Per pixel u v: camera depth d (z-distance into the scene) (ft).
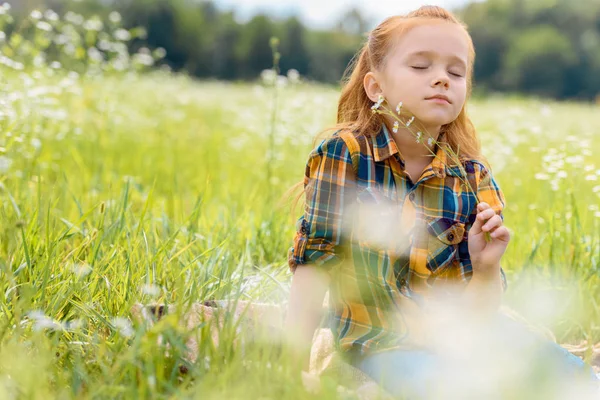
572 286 10.30
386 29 7.36
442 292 7.14
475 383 6.25
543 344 7.03
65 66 20.77
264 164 18.52
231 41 183.32
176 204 13.41
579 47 184.14
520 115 23.21
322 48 193.77
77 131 17.24
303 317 6.99
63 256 9.00
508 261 11.65
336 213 7.00
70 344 6.75
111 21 24.66
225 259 9.12
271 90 22.75
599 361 8.76
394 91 7.16
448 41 7.07
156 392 5.84
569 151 13.84
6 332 6.84
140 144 21.06
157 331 5.99
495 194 7.62
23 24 17.19
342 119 7.95
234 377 6.01
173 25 173.68
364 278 6.98
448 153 7.45
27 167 12.87
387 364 6.60
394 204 7.03
